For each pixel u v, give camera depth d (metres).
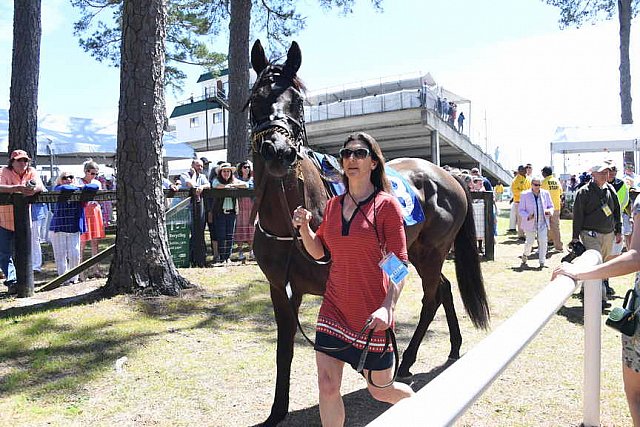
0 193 6.02
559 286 2.28
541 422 3.20
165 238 6.46
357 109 26.53
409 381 3.98
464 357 1.38
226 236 8.70
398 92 25.47
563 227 15.28
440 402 1.10
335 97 29.34
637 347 2.45
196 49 17.55
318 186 3.26
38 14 10.13
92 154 14.16
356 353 2.41
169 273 6.40
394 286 2.33
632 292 2.49
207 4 15.90
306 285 3.13
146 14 6.16
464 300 4.52
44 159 14.96
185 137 37.62
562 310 5.99
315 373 4.12
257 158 3.12
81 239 7.71
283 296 3.24
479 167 31.25
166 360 4.32
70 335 4.84
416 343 4.13
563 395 3.61
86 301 5.94
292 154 2.92
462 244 4.56
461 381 1.22
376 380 2.46
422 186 4.25
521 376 3.96
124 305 5.79
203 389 3.78
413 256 4.31
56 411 3.42
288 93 3.18
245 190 8.54
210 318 5.50
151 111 6.22
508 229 14.92
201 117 36.44
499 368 1.37
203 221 8.44
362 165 2.45
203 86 36.19
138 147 6.16
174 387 3.80
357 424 3.28
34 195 6.24
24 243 6.20
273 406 3.29
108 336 4.86
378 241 2.41
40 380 3.91
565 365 4.18
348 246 2.42
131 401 3.58
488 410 3.38
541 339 4.87
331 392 2.39
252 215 3.18
